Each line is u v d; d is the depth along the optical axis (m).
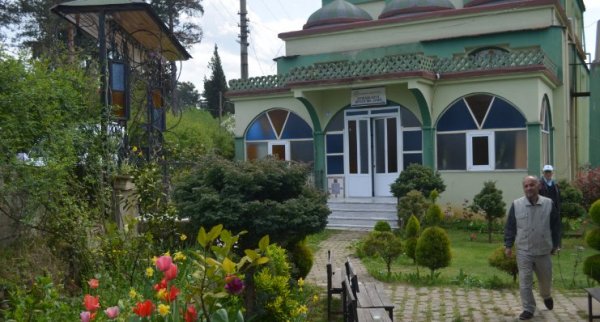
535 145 17.75
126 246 7.33
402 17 22.62
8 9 27.00
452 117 19.03
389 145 20.14
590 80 26.23
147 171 8.28
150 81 11.76
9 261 6.13
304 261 8.72
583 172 20.06
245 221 7.06
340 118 20.97
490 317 8.19
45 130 6.48
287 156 21.91
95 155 7.98
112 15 10.39
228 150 27.19
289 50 25.30
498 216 15.48
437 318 8.18
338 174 21.00
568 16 26.00
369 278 11.05
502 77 18.08
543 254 8.03
